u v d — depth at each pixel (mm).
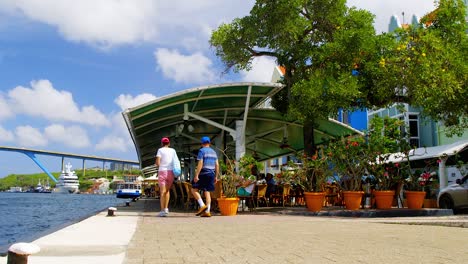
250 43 16094
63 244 4996
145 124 18250
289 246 5133
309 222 9086
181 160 30844
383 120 13227
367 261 4121
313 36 16219
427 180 13391
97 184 197875
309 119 15469
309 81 14688
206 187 10805
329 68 14812
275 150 27875
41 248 4668
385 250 4898
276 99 18203
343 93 13914
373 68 14500
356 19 15453
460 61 14172
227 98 17000
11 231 12852
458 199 14820
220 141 22641
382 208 12352
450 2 15523
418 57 13812
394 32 15297
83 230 6664
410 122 27109
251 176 12516
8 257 3141
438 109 15539
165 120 18984
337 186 14992
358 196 12172
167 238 5836
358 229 7551
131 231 6672
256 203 14984
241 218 10312
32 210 28984
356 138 12430
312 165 12664
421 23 16031
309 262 4020
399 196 14062
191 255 4371
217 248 4914
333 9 15656
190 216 10922
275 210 13828
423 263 4066
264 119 20391
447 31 15484
